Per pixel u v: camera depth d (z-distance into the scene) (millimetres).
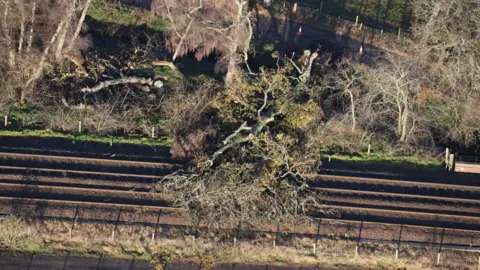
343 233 50031
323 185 52719
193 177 50750
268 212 49906
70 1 55312
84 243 49219
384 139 55781
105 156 53625
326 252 49406
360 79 56375
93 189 51188
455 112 55500
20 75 56500
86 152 53812
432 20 56938
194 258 49125
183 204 50250
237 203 50000
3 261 48031
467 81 55469
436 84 56031
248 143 53219
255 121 55250
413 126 54062
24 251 48812
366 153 55125
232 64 55469
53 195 50719
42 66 56000
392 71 54719
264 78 54250
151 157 53812
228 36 56969
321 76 58406
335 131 55125
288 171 50812
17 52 58531
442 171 54531
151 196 51219
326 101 56094
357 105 55469
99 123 55250
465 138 55719
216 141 53812
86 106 55938
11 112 56031
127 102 56969
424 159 54875
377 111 55875
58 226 49250
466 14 56500
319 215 50969
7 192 50562
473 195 52812
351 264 49438
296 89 54812
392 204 51688
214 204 49906
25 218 49188
